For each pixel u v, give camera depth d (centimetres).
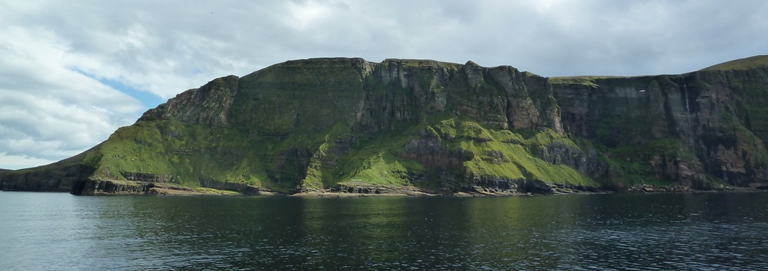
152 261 8075
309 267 7625
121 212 16962
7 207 19488
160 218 14700
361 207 19538
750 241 10288
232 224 13025
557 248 9356
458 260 8156
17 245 9650
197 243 9769
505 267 7700
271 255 8531
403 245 9550
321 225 12769
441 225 12788
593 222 13662
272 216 15338
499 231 11606
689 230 11981
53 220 14200
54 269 7625
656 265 8000
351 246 9425
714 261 8312
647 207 19338
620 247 9538
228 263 7912
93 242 9956
